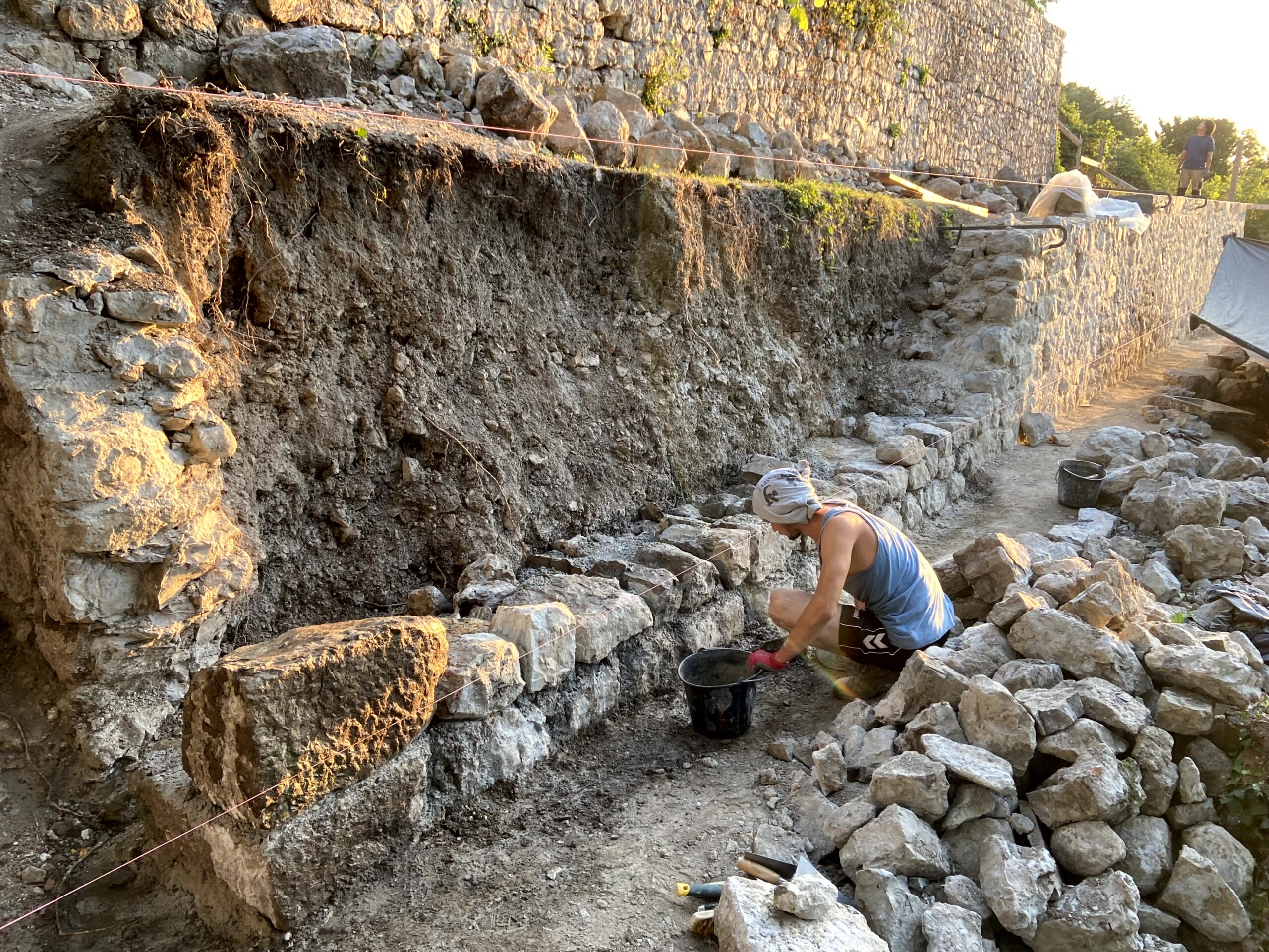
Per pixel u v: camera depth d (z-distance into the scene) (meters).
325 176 4.01
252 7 5.45
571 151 6.05
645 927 2.63
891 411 7.52
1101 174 17.66
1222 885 2.81
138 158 3.38
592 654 3.69
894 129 12.55
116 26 4.75
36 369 2.88
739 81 9.71
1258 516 6.14
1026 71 15.95
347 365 4.13
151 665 3.13
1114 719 3.11
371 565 4.06
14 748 3.01
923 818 2.86
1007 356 7.86
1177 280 13.29
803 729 3.80
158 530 3.02
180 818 2.72
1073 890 2.71
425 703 2.89
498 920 2.66
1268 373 9.86
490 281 4.79
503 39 6.96
